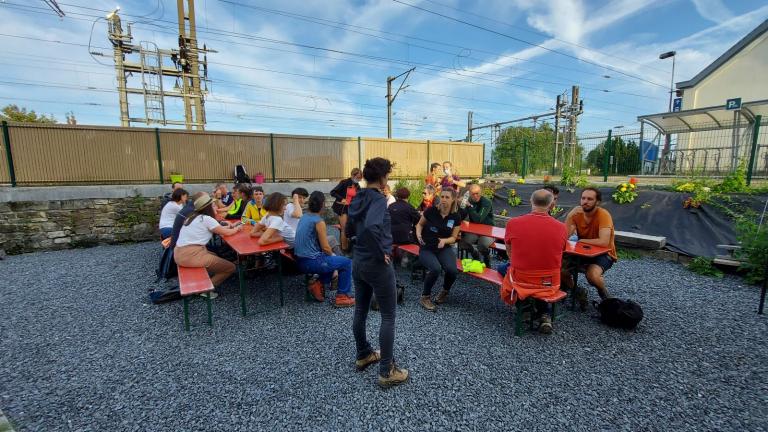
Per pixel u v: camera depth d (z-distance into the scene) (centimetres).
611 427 214
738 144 996
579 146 1300
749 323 348
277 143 1026
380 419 223
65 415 229
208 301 354
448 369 278
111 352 309
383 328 246
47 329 355
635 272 516
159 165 877
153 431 214
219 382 263
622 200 751
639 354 297
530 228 311
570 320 364
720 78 1761
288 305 414
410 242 507
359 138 1157
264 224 427
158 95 2044
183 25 1875
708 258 514
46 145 759
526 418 223
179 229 416
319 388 255
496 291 459
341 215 625
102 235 778
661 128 1318
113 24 1927
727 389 249
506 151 1973
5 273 554
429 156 1312
